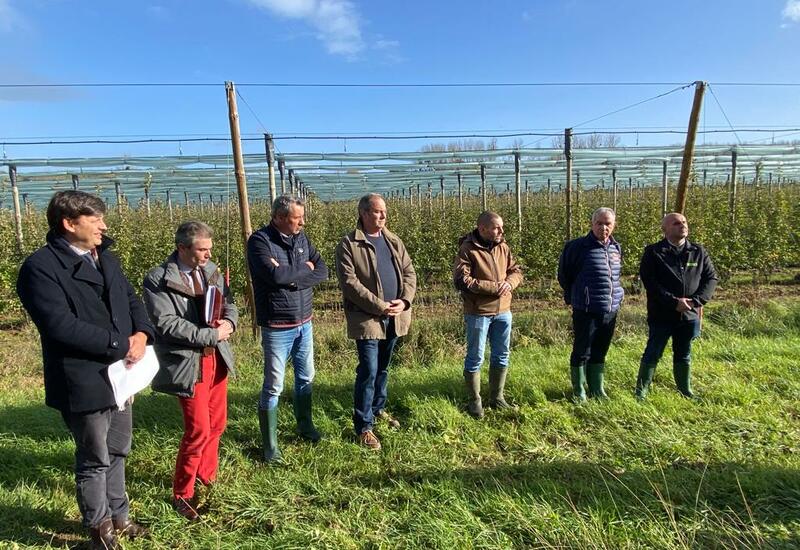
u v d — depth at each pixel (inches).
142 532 115.6
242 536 113.3
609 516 114.1
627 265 430.0
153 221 471.5
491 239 174.7
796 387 185.5
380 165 593.9
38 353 269.6
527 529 110.2
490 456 149.9
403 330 162.4
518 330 281.4
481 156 477.4
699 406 174.7
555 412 173.9
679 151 500.7
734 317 287.7
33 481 139.1
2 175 547.5
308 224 463.5
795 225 470.9
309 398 158.4
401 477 135.3
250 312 292.7
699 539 106.0
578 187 571.2
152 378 112.6
